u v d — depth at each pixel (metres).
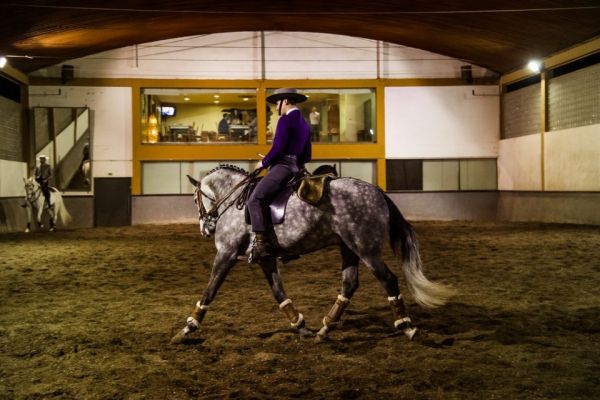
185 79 25.52
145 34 23.50
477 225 21.48
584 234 15.99
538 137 22.86
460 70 26.19
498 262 10.80
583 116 20.25
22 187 23.59
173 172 25.61
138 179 25.22
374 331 5.94
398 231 5.48
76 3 17.08
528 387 4.19
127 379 4.54
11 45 20.30
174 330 6.11
